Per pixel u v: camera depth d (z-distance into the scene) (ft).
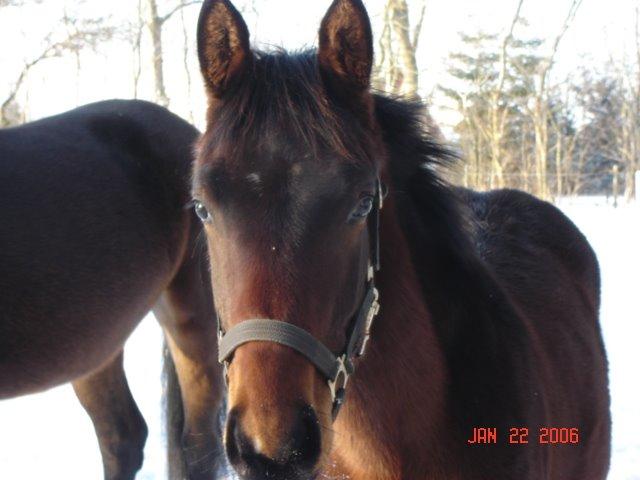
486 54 68.90
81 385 12.40
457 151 7.39
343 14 5.69
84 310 10.11
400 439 6.42
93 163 11.11
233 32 5.72
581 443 8.13
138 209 11.35
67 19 53.62
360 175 5.32
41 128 11.18
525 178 65.05
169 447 12.85
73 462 13.69
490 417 6.42
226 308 5.38
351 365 5.72
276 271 5.14
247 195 5.22
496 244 8.75
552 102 91.81
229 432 5.03
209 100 5.81
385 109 6.71
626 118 92.07
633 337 20.80
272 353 5.06
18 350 9.46
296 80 5.47
